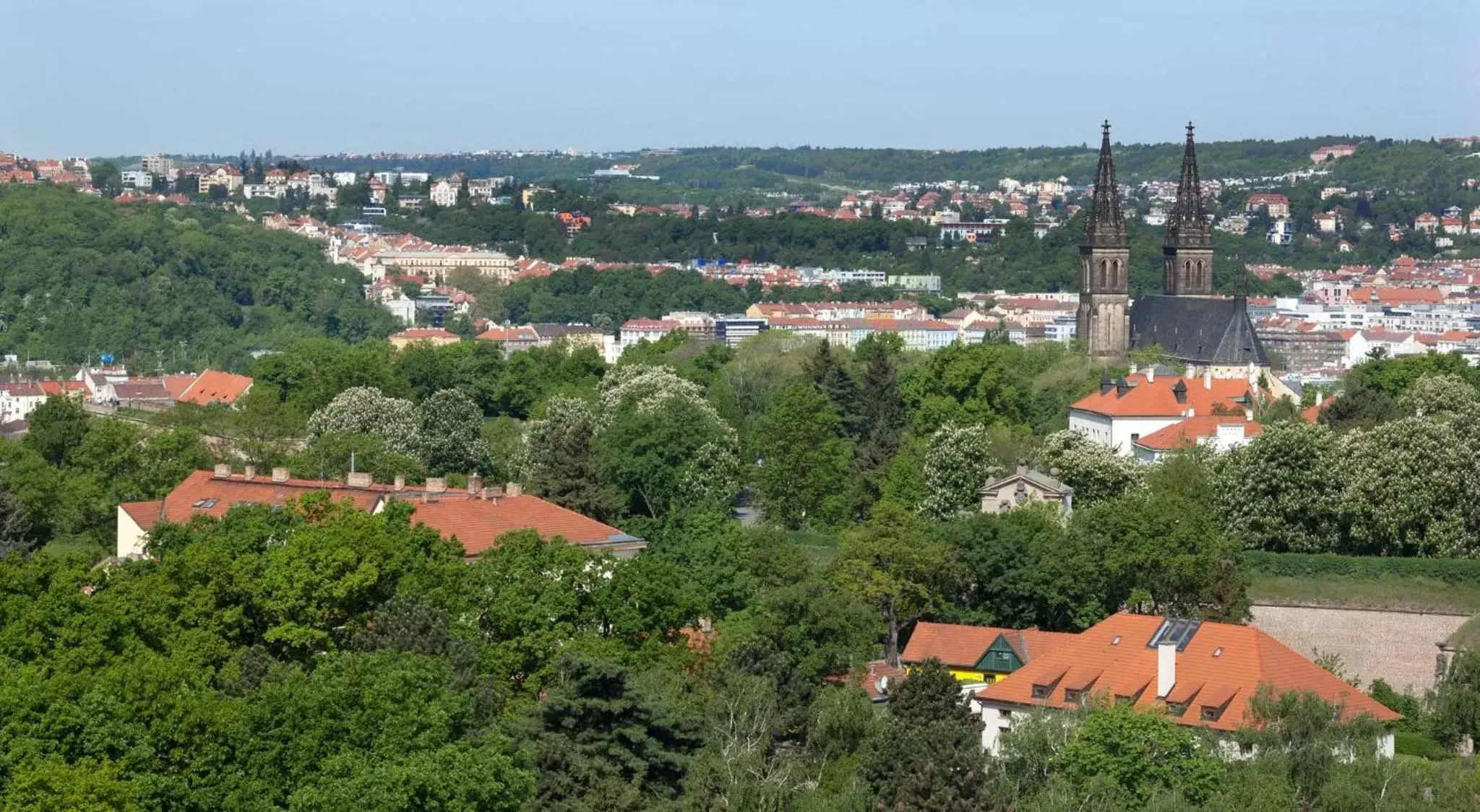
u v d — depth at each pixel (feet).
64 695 539.70
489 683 604.90
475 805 507.30
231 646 644.69
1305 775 582.76
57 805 479.41
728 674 635.66
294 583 653.71
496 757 517.14
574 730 570.87
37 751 514.27
